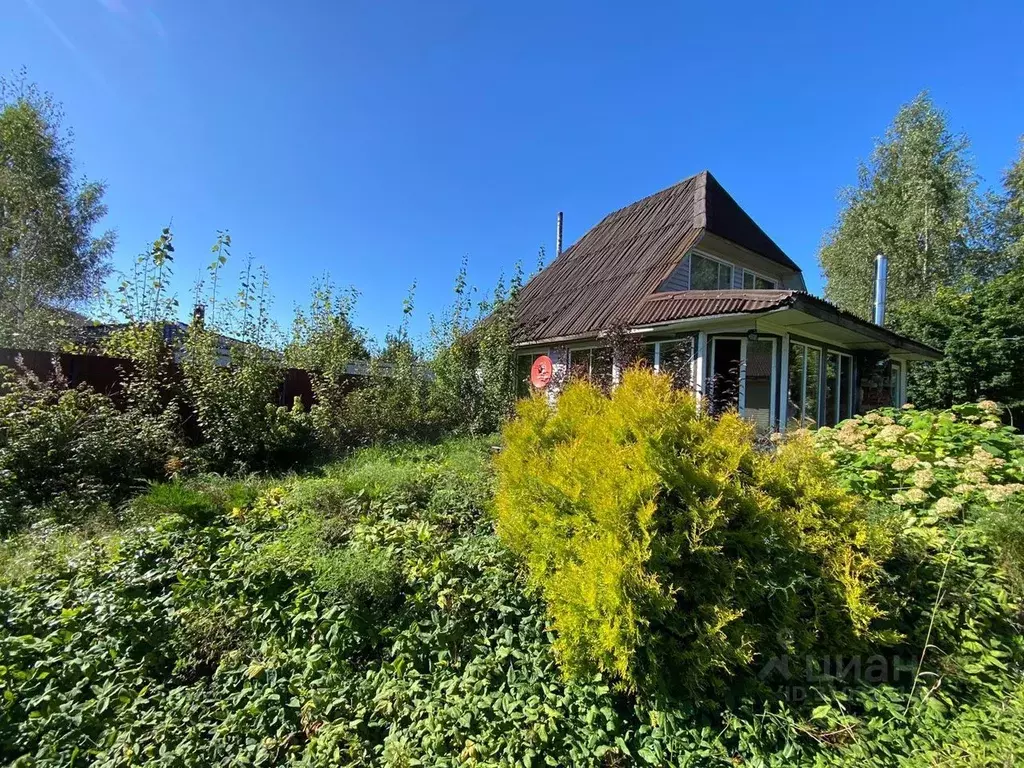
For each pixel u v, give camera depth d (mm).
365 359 9539
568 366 10594
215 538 3578
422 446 7367
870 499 3301
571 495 2379
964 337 13461
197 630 2592
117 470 5070
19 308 11133
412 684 2227
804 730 1895
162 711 2146
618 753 1916
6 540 3629
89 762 1905
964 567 2508
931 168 18781
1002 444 3898
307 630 2602
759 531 2145
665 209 13094
